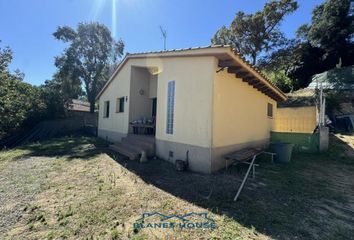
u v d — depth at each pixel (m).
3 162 7.69
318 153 9.07
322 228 3.15
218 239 2.83
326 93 16.41
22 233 3.05
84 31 24.16
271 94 10.71
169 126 7.21
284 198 4.27
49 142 12.84
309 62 25.58
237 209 3.72
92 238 2.89
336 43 24.89
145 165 6.73
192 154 6.25
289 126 14.27
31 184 5.15
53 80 25.16
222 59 6.01
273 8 25.50
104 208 3.80
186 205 3.89
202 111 6.07
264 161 7.55
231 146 6.94
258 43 26.97
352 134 11.35
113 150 9.36
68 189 4.79
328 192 4.69
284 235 2.93
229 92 6.83
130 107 10.18
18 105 15.31
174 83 7.09
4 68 16.20
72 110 23.64
